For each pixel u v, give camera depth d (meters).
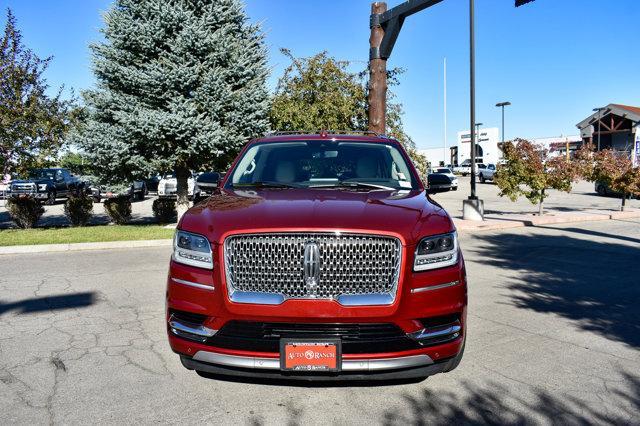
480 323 5.16
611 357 4.23
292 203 3.62
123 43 12.41
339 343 3.04
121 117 12.07
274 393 3.51
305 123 14.84
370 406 3.34
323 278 3.14
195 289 3.24
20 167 11.58
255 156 4.96
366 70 15.49
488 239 11.27
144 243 10.20
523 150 15.86
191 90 12.63
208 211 3.61
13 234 11.52
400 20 11.20
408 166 4.83
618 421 3.15
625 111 39.69
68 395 3.46
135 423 3.09
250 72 12.93
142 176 12.95
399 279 3.15
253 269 3.18
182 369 3.91
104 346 4.41
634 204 21.39
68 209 14.12
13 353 4.24
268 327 3.13
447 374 3.86
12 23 11.23
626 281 7.11
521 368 3.98
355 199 3.77
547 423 3.12
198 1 12.84
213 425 3.08
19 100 11.27
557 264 8.36
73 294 6.25
